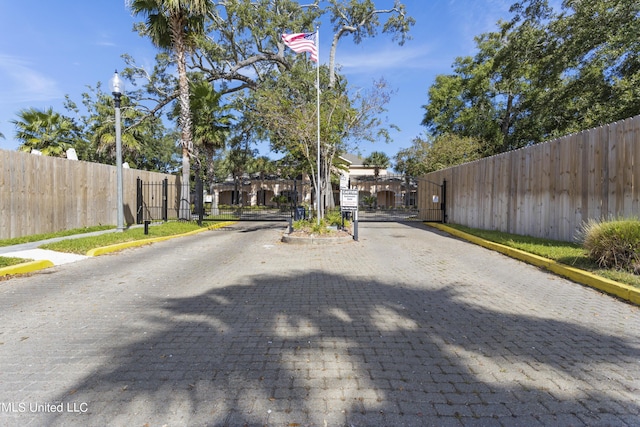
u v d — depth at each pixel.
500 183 12.05
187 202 16.64
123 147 21.86
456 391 2.88
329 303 5.18
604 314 4.65
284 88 19.95
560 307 4.94
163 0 14.60
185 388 2.92
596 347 3.68
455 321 4.45
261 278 6.71
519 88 25.69
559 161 9.16
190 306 5.04
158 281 6.49
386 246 10.54
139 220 16.19
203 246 10.76
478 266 7.69
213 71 22.48
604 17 14.08
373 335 4.02
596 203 7.95
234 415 2.57
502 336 3.98
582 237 7.82
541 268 7.32
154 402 2.73
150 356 3.50
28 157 10.97
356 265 7.91
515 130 28.20
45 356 3.51
